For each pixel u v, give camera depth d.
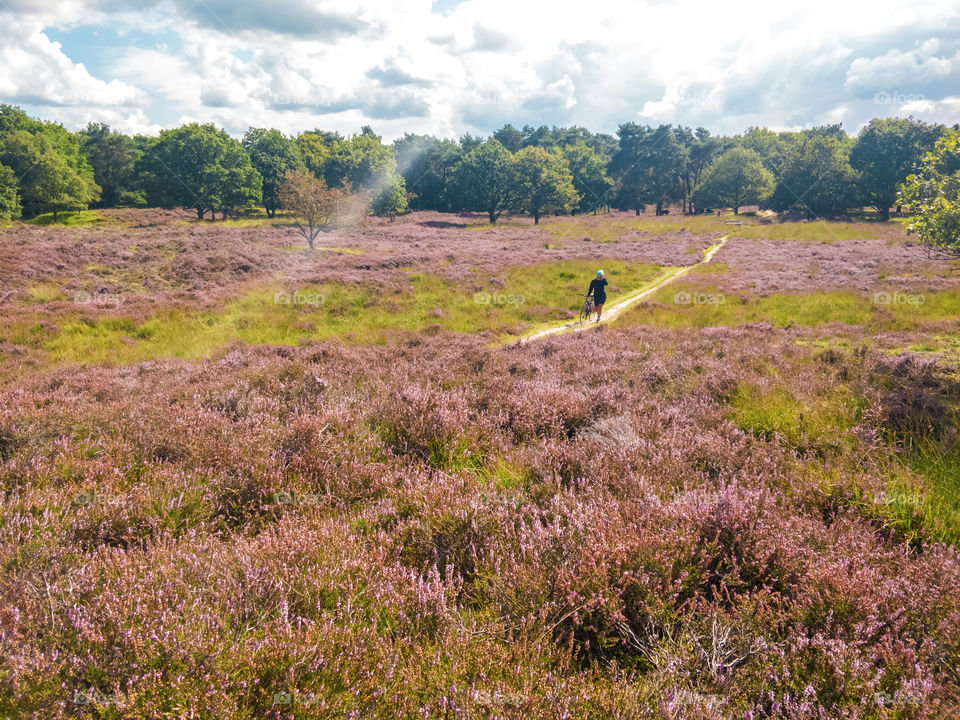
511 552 3.41
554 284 26.77
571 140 162.00
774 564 3.15
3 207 63.31
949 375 8.38
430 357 12.61
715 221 77.56
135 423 6.12
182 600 2.73
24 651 2.26
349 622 2.64
